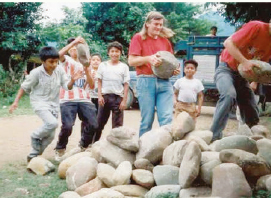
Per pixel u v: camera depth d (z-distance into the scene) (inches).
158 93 186.1
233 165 124.6
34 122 375.6
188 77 256.5
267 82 166.7
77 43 202.7
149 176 145.5
